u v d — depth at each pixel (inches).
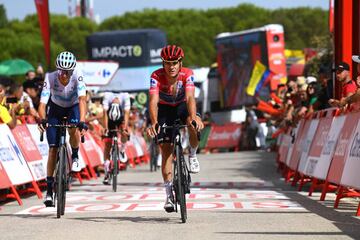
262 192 986.7
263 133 2650.1
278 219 665.6
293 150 1179.9
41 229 623.2
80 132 709.9
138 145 2004.2
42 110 728.3
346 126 792.3
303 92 1285.7
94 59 2556.6
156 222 653.9
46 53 1643.7
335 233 573.0
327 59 2084.2
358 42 1120.8
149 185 1159.6
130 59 2527.1
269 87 2522.1
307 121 1085.1
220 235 565.0
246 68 2620.6
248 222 643.5
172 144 665.0
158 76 657.6
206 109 2913.4
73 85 735.7
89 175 1360.7
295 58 3297.2
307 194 952.3
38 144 1061.8
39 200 914.7
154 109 649.6
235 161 1913.1
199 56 7465.6
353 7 1123.3
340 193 770.8
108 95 1125.1
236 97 2684.5
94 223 653.3
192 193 970.1
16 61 2155.5
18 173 903.1
